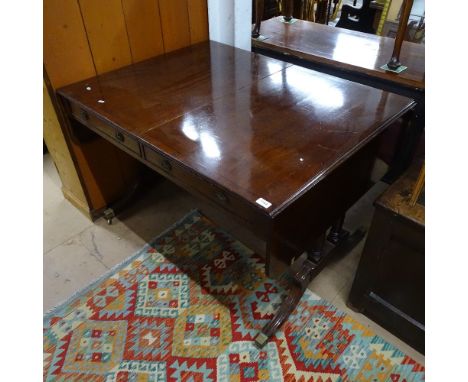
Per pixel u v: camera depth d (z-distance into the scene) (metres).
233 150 1.04
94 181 1.75
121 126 1.15
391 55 1.77
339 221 1.51
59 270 1.61
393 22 2.58
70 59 1.37
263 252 1.68
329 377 1.23
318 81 1.41
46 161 2.25
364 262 1.26
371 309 1.36
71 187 1.82
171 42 1.67
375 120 1.17
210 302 1.47
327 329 1.37
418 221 1.03
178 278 1.56
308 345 1.32
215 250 1.68
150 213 1.89
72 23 1.31
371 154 1.25
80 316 1.42
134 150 1.20
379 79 1.63
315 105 1.25
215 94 1.32
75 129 1.50
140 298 1.49
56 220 1.85
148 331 1.37
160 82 1.41
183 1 1.61
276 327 1.34
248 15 1.79
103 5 1.37
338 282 1.54
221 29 1.82
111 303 1.47
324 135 1.10
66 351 1.32
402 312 1.27
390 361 1.27
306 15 2.57
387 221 1.11
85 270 1.61
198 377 1.24
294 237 1.04
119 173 1.83
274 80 1.42
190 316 1.42
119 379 1.24
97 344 1.34
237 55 1.64
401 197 1.12
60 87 1.39
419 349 1.30
